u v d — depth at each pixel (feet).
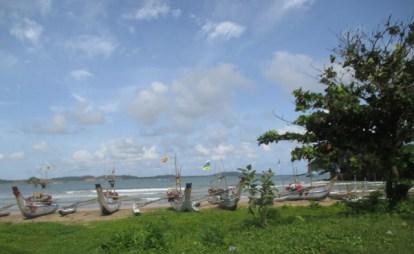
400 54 52.13
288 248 32.65
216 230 43.14
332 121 54.24
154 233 44.09
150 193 196.54
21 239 57.88
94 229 63.72
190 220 67.82
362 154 52.16
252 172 49.83
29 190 303.48
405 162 51.65
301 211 66.18
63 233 64.95
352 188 123.13
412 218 44.27
